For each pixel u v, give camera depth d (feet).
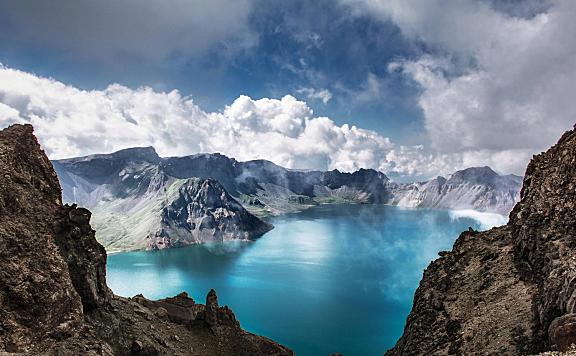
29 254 174.91
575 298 163.94
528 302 213.87
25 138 217.97
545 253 224.33
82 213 218.38
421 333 256.32
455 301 260.01
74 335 170.09
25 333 154.71
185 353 247.50
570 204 233.55
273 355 305.53
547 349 168.14
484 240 309.42
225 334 298.15
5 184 188.24
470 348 209.97
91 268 213.05
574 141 260.62
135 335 225.56
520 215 276.82
